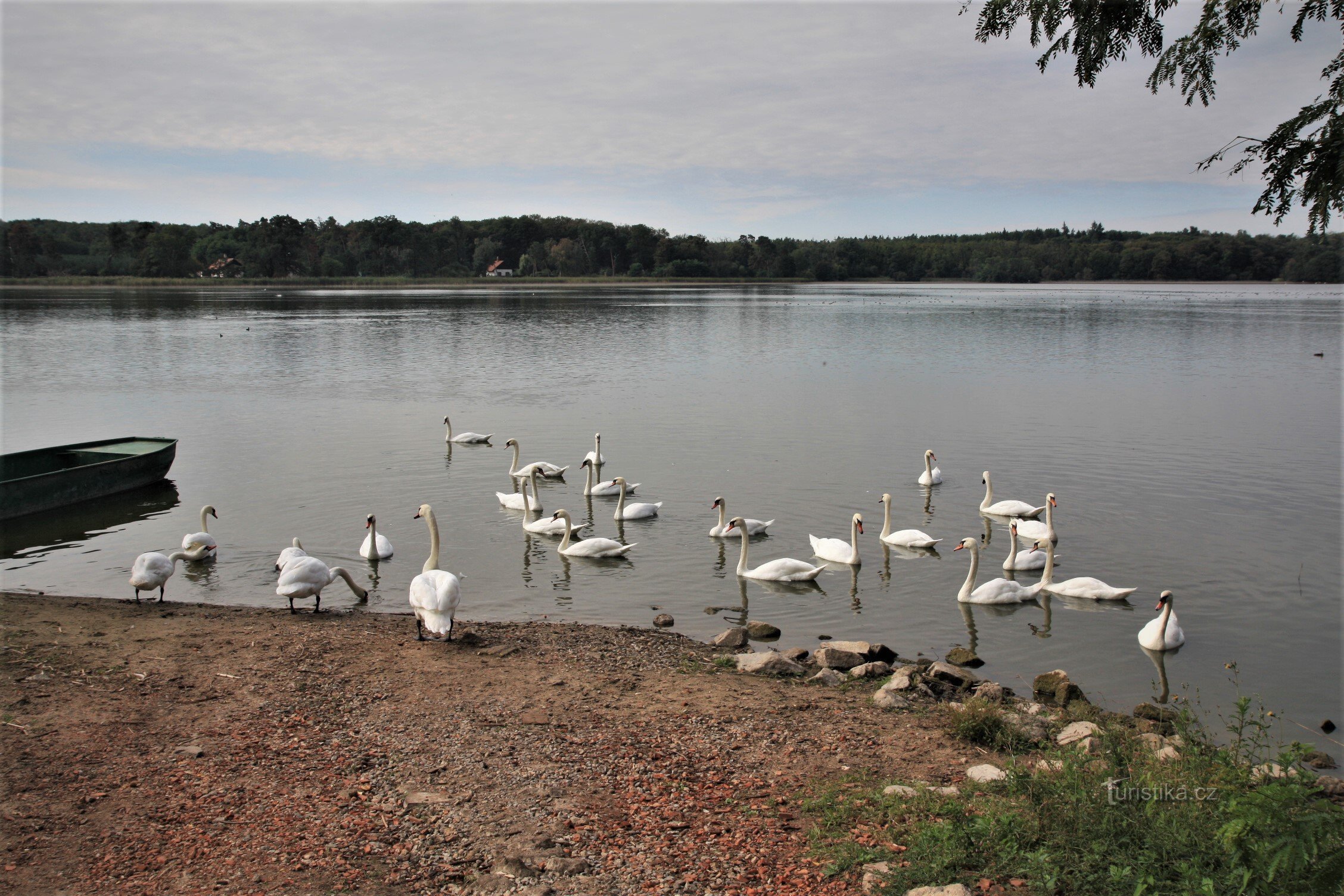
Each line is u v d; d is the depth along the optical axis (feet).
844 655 46.57
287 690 39.63
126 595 56.49
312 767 32.35
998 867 24.75
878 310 350.84
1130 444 102.58
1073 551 66.74
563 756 33.71
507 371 165.58
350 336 228.43
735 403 130.31
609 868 25.91
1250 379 154.20
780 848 27.02
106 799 29.50
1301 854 19.77
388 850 26.96
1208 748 32.55
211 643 45.70
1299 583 59.72
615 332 246.47
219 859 26.23
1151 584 60.13
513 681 41.68
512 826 28.40
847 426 113.29
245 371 163.22
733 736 35.78
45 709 36.22
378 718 37.01
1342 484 84.58
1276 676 46.60
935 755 34.19
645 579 61.41
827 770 32.73
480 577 61.11
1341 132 26.45
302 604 54.90
